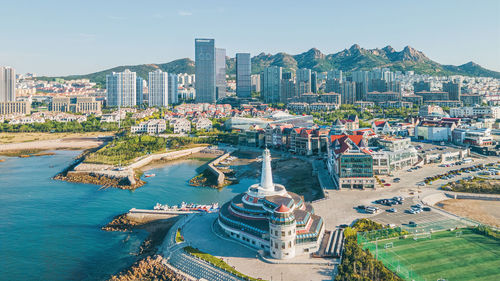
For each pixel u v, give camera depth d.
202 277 133.62
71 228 190.88
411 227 167.50
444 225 169.88
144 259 151.25
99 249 167.50
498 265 131.38
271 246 141.75
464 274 124.94
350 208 195.62
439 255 139.38
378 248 145.25
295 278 126.00
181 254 148.38
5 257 159.38
